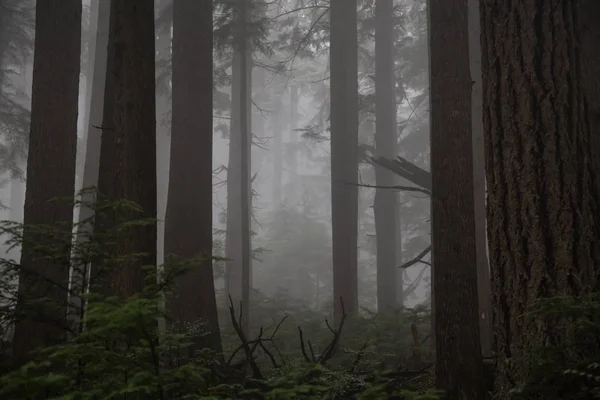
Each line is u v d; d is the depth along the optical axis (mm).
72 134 9469
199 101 11250
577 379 3875
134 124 6227
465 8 7410
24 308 3869
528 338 4457
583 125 4699
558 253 4477
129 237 5750
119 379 3607
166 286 3916
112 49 7719
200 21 11555
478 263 11234
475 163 11734
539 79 4762
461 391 6203
